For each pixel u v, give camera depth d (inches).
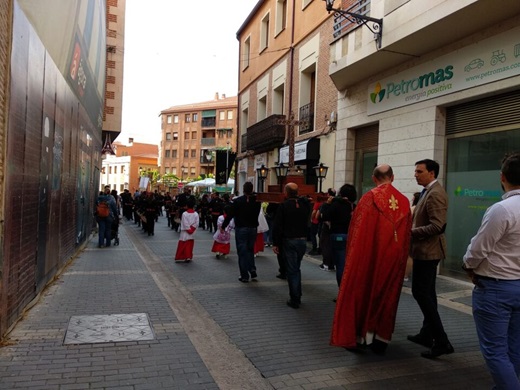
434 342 169.9
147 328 197.2
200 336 190.5
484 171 322.3
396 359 167.3
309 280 321.1
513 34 287.3
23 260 203.3
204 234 677.3
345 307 166.9
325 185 551.2
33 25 216.7
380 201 169.5
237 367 157.8
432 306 168.2
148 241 576.1
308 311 234.4
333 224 253.6
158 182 2691.9
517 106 295.9
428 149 360.2
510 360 117.0
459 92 330.6
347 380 147.5
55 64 273.4
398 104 399.5
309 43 632.4
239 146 1031.0
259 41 882.8
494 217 113.6
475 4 275.4
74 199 386.3
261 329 201.6
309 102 659.4
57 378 142.4
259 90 879.7
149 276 320.8
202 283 304.2
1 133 165.3
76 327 194.7
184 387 139.5
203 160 2812.5
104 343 176.4
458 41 332.5
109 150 987.9
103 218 494.0
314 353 172.1
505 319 114.3
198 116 3093.0
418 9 320.2
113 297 252.8
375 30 369.4
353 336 166.1
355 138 498.3
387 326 168.6
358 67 417.7
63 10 281.4
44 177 247.8
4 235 169.9
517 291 112.8
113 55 934.4
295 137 669.9
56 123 280.8
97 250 463.5
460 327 210.7
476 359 168.4
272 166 785.6
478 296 118.5
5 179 168.1
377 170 178.7
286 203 246.5
